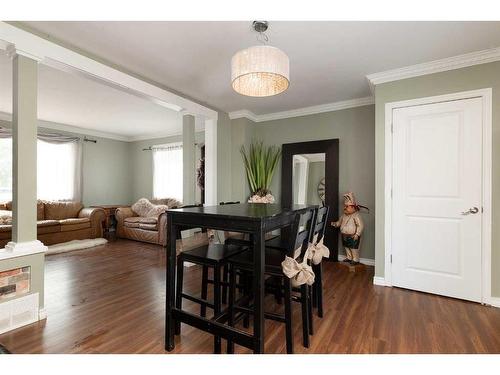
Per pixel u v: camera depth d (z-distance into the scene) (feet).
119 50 7.78
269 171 13.85
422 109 8.74
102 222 17.69
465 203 8.08
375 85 9.56
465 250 8.09
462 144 8.14
